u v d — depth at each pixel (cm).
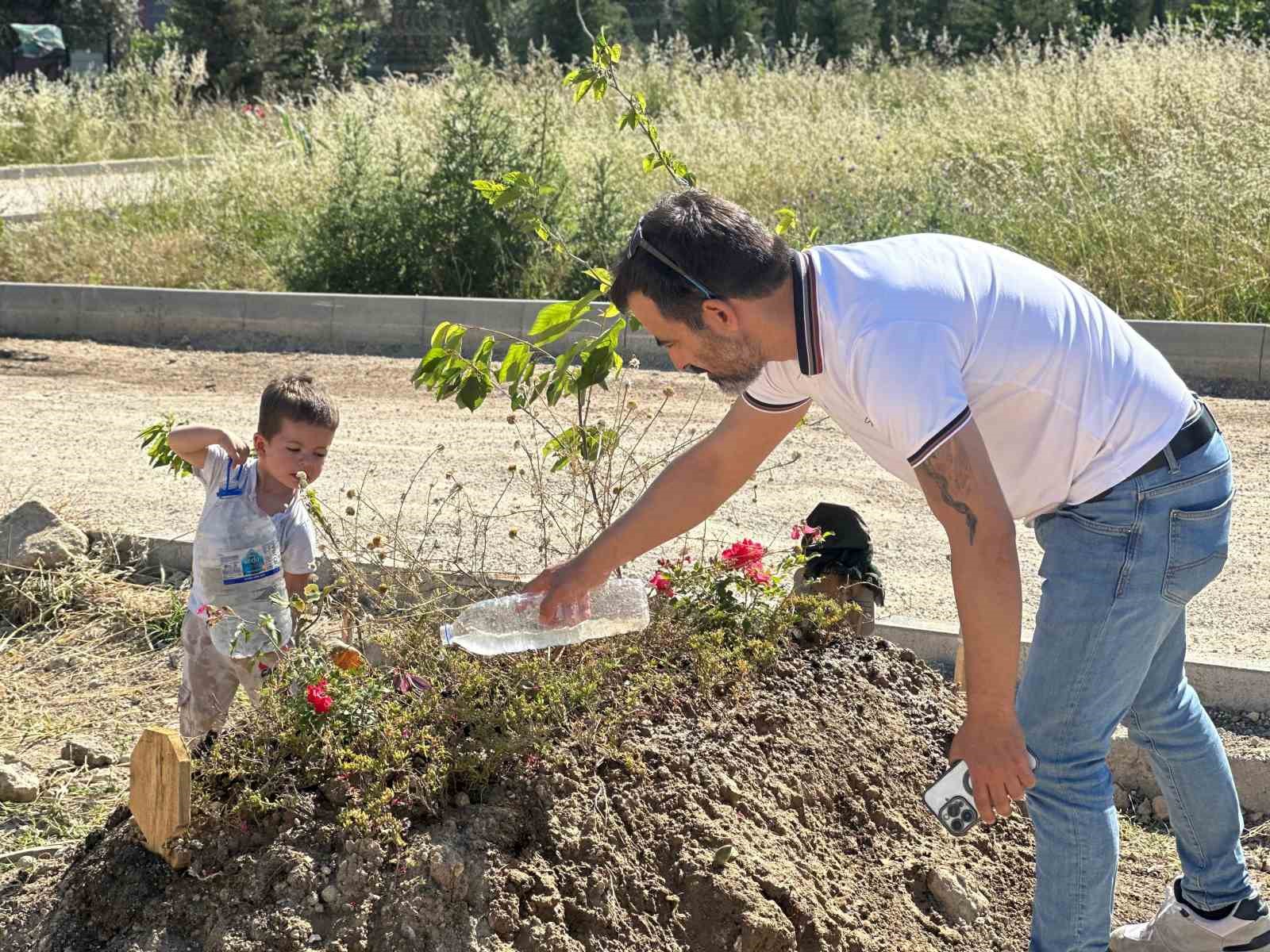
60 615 517
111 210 1438
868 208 1232
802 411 290
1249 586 549
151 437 449
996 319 243
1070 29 2711
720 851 290
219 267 1281
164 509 629
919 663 399
